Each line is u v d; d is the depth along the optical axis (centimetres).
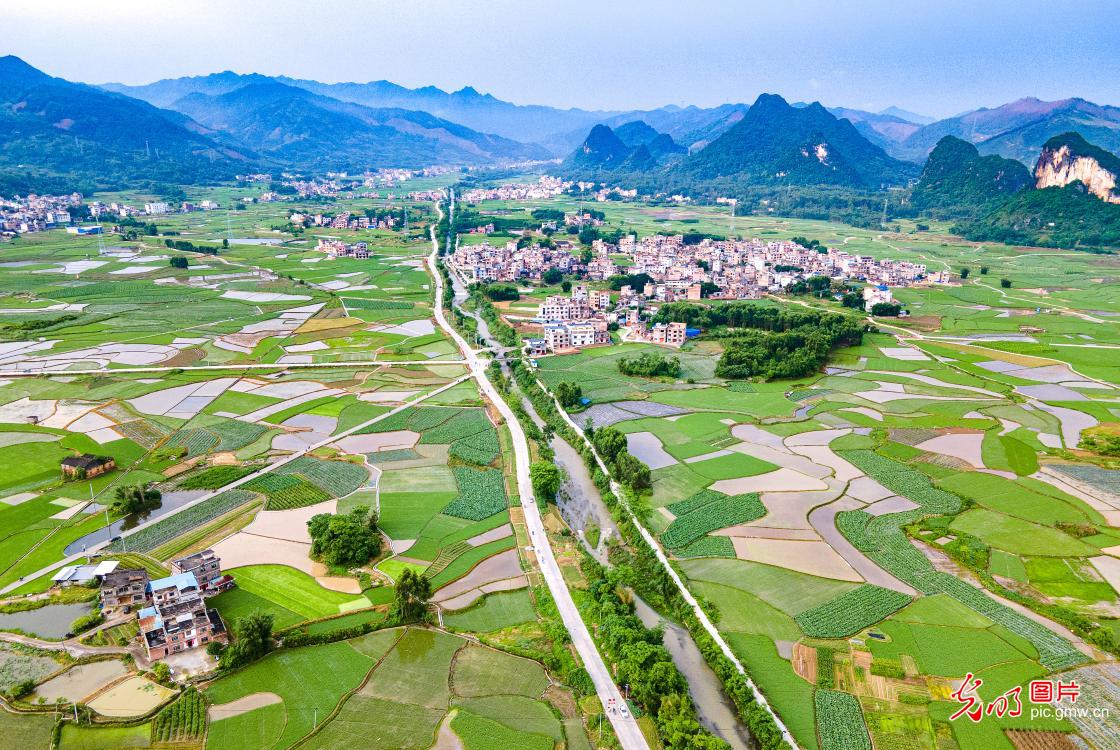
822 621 13775
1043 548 16312
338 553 15375
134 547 15950
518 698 11906
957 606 14225
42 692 11744
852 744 10881
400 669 12512
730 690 12031
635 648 12369
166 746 10762
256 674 12281
